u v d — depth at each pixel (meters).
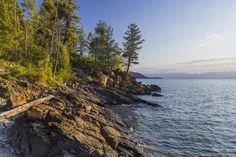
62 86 35.53
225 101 59.88
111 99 40.38
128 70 69.88
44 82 31.14
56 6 46.81
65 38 53.97
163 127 25.58
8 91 20.62
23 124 12.59
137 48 70.00
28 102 19.75
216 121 31.59
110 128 17.98
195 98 64.75
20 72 29.14
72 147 11.48
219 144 20.70
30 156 11.28
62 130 12.25
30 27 48.06
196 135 23.27
